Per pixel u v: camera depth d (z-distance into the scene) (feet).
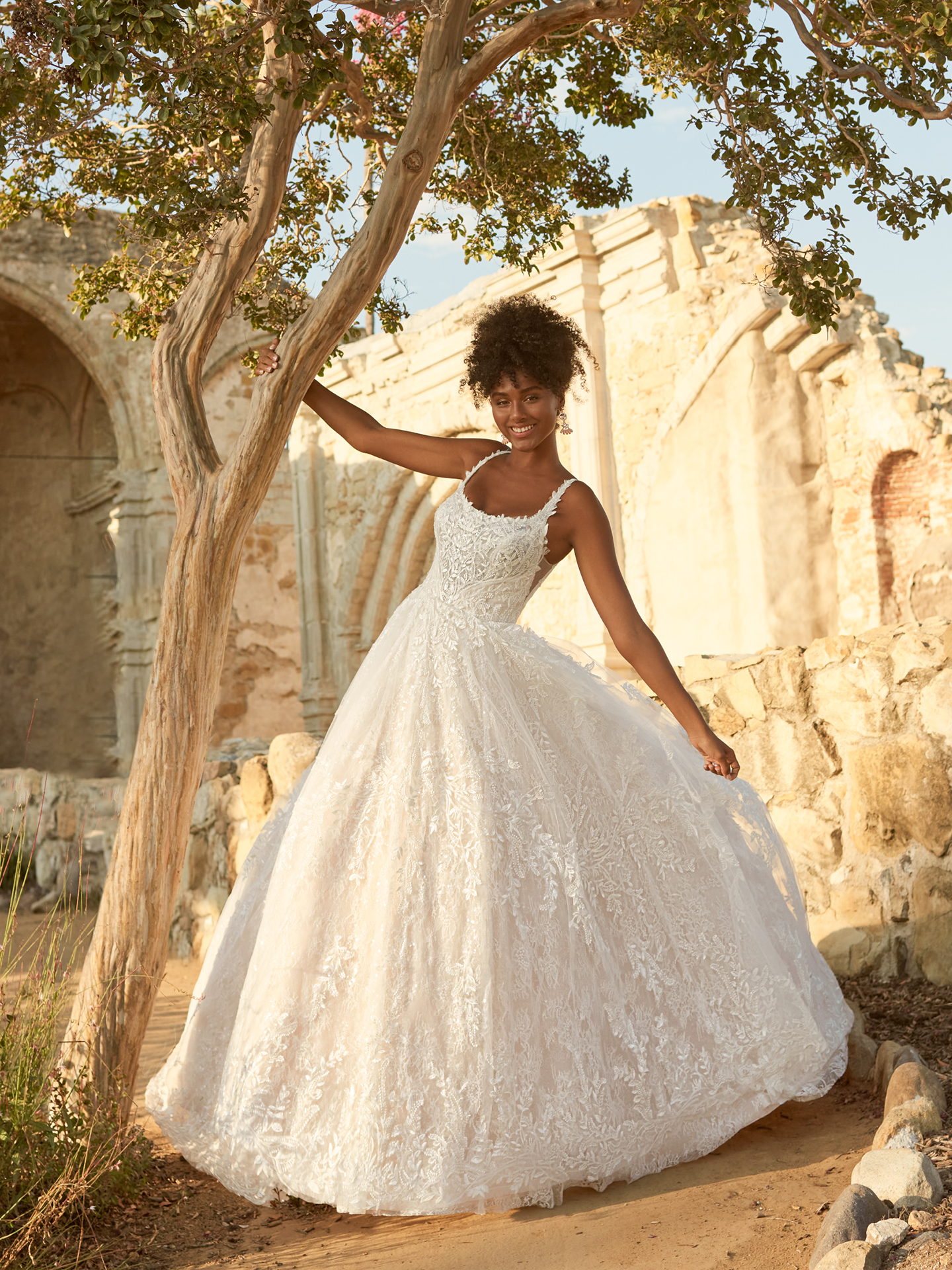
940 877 12.53
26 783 31.63
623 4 10.11
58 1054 9.66
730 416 30.58
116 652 57.00
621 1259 6.98
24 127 11.66
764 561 29.50
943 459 27.22
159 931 9.83
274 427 9.96
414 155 9.84
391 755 8.63
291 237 15.46
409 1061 7.66
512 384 9.03
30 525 61.52
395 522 42.34
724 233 31.60
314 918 8.29
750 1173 8.13
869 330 29.17
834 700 13.84
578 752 8.83
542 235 16.66
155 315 14.97
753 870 9.73
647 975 8.41
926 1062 9.75
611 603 8.95
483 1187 7.52
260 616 55.98
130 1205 8.63
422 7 11.23
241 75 10.18
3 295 53.16
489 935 7.88
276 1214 8.44
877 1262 5.98
